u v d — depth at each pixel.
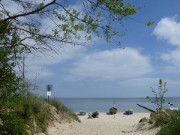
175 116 8.12
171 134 6.32
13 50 4.55
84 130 9.59
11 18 4.54
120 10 4.54
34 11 4.54
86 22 4.81
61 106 11.79
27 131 6.37
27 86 4.77
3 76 4.52
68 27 4.75
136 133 8.77
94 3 4.60
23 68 4.66
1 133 5.25
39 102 8.70
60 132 8.25
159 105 10.10
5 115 6.00
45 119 8.54
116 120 18.91
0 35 4.36
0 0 4.42
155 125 9.24
